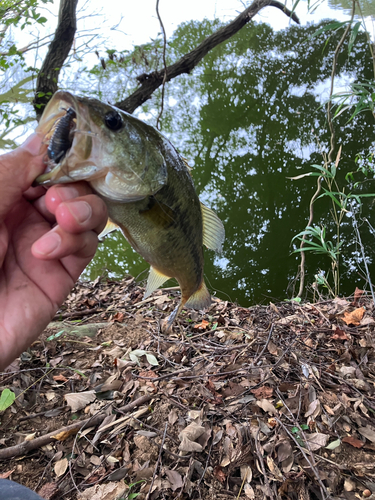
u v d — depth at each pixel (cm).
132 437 37
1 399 37
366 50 181
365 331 56
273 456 35
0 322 23
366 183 129
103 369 47
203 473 33
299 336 54
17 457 35
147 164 26
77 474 33
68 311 67
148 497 31
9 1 84
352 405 41
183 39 188
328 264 108
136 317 62
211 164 168
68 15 89
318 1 63
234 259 117
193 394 42
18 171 21
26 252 24
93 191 24
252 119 181
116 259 117
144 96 103
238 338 54
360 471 34
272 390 42
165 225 31
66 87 138
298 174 148
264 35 194
